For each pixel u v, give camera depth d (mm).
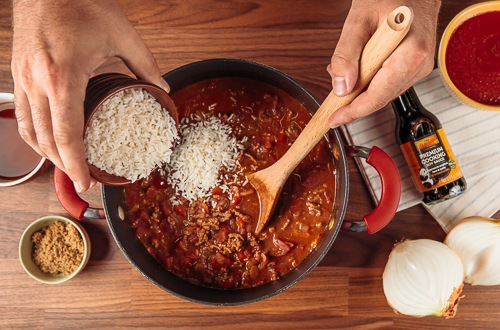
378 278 538
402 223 540
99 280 532
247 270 497
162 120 454
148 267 489
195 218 500
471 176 533
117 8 392
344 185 463
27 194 532
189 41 534
